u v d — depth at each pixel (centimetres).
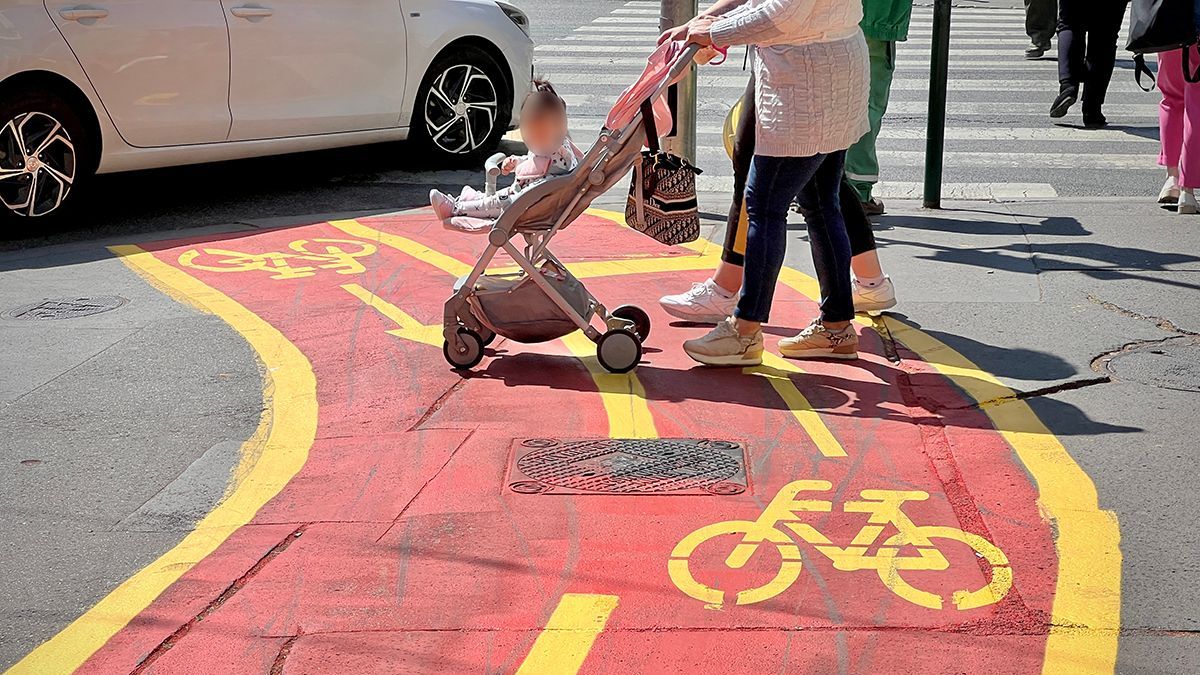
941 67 834
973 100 1323
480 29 1033
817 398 527
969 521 421
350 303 668
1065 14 1170
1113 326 610
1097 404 515
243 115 902
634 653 348
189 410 527
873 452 473
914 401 523
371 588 384
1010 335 600
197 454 485
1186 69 797
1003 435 486
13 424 514
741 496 438
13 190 823
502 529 417
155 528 428
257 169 1044
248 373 568
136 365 579
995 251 744
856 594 376
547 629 360
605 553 400
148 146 866
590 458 469
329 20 939
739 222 596
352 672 342
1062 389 533
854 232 615
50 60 813
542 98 567
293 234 823
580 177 545
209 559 405
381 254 770
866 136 814
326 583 388
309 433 500
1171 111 830
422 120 1020
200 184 989
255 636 361
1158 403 516
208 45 876
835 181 552
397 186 984
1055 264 714
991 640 352
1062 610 367
